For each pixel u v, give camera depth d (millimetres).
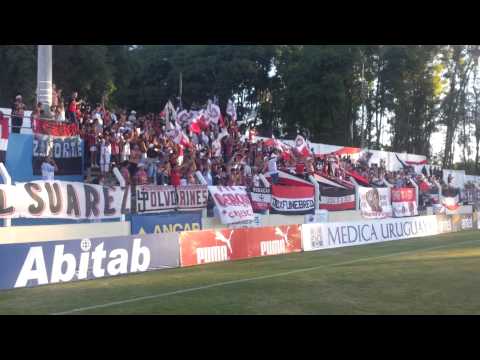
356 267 16500
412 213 36125
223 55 57219
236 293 12016
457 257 19188
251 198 25094
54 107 20953
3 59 37781
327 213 29375
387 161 42719
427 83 62969
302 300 11258
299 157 31250
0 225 16578
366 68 57844
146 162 21812
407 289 12625
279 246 20438
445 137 68812
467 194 46625
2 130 17469
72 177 19578
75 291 12062
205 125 26859
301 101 54000
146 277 14227
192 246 16984
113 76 46719
